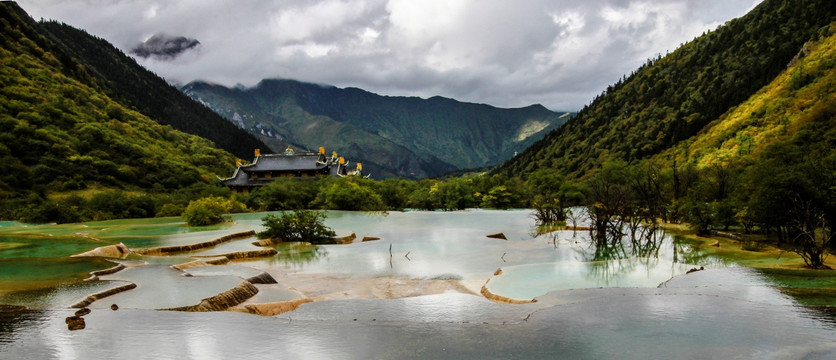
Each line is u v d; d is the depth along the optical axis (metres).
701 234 39.47
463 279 20.91
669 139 143.88
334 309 15.23
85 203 63.62
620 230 36.00
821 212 28.64
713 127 126.25
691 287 17.22
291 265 24.80
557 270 21.20
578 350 10.84
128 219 59.12
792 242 32.53
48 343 10.93
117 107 154.88
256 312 14.77
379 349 11.09
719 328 12.23
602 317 13.42
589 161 163.25
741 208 35.94
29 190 81.25
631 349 10.86
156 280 17.89
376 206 75.94
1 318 12.73
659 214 52.94
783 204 31.55
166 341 11.29
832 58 99.44
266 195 78.25
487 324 13.07
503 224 48.84
